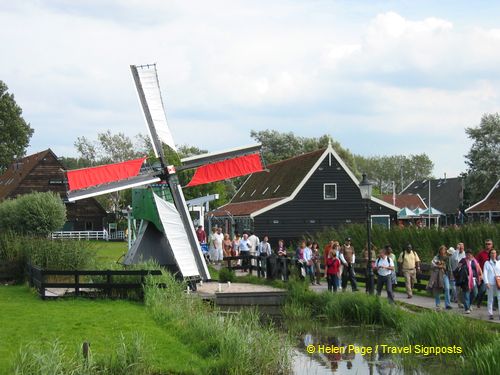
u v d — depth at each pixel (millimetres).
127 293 21109
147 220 25484
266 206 43531
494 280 17516
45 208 44250
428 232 30406
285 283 25672
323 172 44312
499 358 12195
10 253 26281
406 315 18469
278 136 88688
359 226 34594
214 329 14953
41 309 18531
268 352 13859
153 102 26797
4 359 12289
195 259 24984
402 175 126188
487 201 62812
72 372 10875
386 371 13969
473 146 76000
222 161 27453
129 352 12547
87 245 26000
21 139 84250
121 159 82625
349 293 20875
